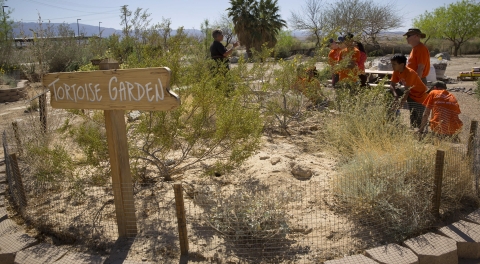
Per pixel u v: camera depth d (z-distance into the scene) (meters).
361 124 5.28
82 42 21.42
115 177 3.47
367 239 3.48
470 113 8.26
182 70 4.78
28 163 5.17
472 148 4.50
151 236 3.56
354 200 3.89
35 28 11.33
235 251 3.31
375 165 4.07
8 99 12.70
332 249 3.34
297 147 5.86
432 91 5.77
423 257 3.17
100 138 4.42
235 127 4.25
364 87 6.68
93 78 3.31
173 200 4.23
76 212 4.09
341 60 6.96
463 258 3.38
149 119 4.52
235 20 34.47
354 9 35.81
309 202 4.10
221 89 4.87
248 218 3.45
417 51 7.05
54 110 8.15
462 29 38.69
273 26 34.75
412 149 4.40
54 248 3.43
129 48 7.75
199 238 3.49
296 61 6.89
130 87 3.16
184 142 5.82
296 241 3.45
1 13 20.09
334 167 4.99
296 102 7.23
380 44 39.41
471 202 4.21
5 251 3.40
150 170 5.05
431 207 3.86
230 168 4.40
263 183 4.52
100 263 3.18
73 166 4.29
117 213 3.53
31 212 4.12
